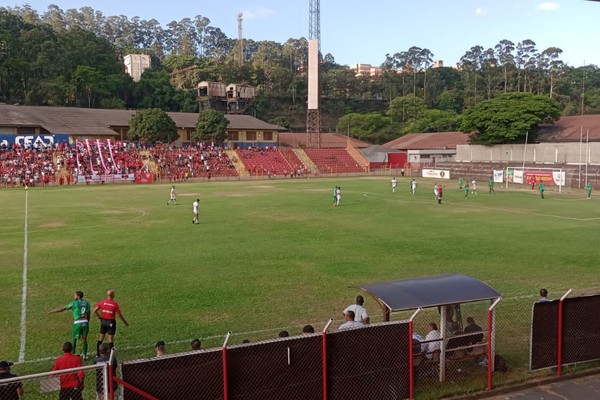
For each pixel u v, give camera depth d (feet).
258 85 560.61
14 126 290.97
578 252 84.48
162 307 56.95
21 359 43.50
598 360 41.52
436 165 309.01
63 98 399.44
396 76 622.13
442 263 77.20
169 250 87.61
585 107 448.24
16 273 72.08
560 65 542.16
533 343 39.50
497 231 106.11
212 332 49.57
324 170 333.62
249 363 31.24
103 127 317.22
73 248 89.61
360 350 33.88
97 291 63.26
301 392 32.48
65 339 48.21
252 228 111.24
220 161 310.65
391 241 95.14
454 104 544.21
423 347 38.50
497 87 536.42
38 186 239.30
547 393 37.27
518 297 59.52
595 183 213.25
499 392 37.24
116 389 32.99
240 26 642.22
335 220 123.34
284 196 185.47
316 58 369.09
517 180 244.22
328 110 579.89
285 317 53.83
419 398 35.81
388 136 455.63
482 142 295.07
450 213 136.36
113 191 210.18
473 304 49.75
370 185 239.71
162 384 29.43
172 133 321.11
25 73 405.80
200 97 447.83
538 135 298.15
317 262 78.28
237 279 68.59
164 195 191.21
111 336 45.52
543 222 119.03
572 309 40.32
